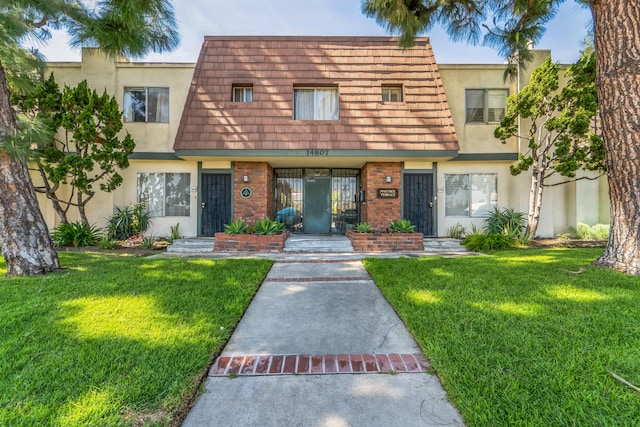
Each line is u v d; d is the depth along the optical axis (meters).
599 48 5.39
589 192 11.40
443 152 10.01
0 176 5.50
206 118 10.09
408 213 11.34
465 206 11.47
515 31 6.43
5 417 1.99
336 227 12.25
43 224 5.89
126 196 11.16
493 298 4.13
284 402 2.28
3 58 7.29
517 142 11.09
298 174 12.29
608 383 2.28
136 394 2.23
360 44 10.98
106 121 9.61
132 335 3.11
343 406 2.24
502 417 2.00
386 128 10.18
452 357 2.71
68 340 2.98
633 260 5.10
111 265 6.42
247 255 8.30
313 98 10.75
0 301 4.06
